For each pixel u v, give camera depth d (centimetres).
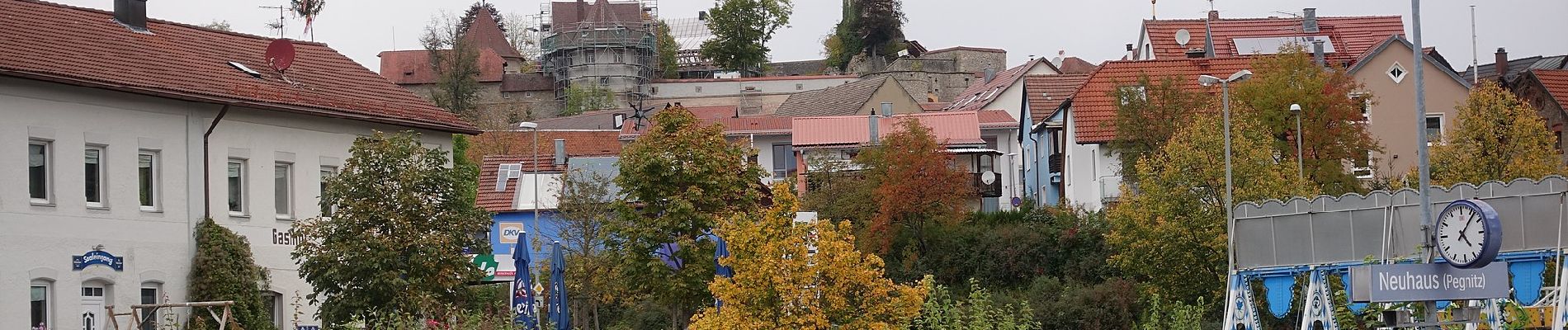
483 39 17075
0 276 3578
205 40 4500
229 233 4056
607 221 4319
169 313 3706
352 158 3881
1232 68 6956
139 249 3900
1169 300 4769
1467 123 5103
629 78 15912
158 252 3950
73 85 3759
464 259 3888
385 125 4619
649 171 4159
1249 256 4353
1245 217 4375
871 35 17575
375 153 3869
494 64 16175
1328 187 5338
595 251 5681
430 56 13750
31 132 3684
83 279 3769
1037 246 5706
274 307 4269
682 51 18138
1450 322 3152
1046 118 7381
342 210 3838
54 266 3706
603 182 5784
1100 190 6481
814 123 8138
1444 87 6475
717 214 4153
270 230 4266
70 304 3741
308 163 4394
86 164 3822
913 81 15125
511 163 6844
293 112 4309
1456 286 2975
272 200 4281
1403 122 6425
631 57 15975
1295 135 5434
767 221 3350
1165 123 5734
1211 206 4700
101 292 3834
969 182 6775
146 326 3900
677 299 4125
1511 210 3859
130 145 3912
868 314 3334
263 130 4266
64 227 3738
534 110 16062
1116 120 5881
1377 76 6450
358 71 4825
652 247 4138
